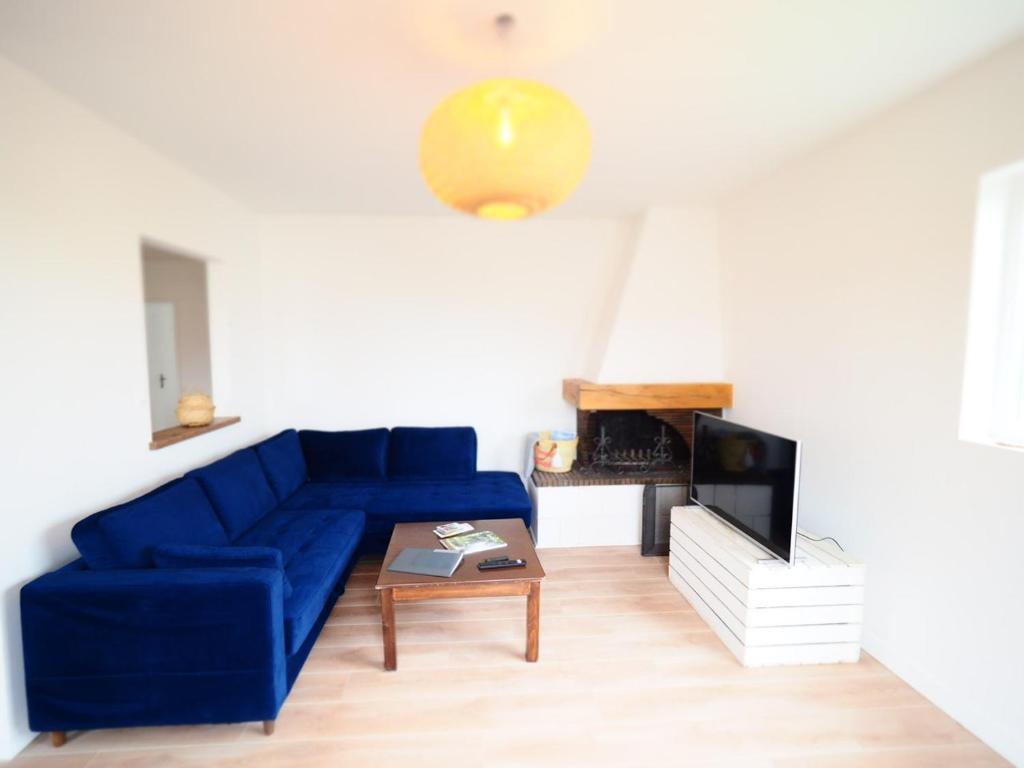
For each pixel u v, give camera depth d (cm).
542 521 338
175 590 165
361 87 186
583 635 234
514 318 387
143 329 236
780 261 279
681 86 186
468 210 115
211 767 161
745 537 242
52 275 185
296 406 382
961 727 178
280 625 175
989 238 174
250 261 353
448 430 367
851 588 212
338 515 279
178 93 190
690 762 164
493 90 99
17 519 169
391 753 167
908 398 200
